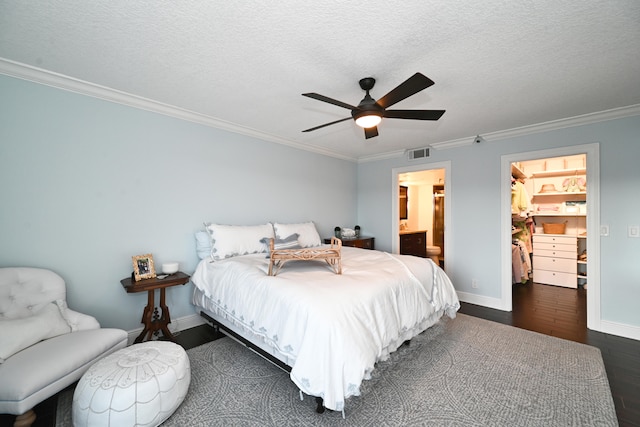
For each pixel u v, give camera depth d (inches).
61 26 64.6
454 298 111.0
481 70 82.7
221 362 90.8
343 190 200.1
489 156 148.3
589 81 89.1
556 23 62.0
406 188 279.6
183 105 111.7
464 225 156.9
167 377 63.9
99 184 98.3
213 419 65.6
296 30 65.4
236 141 137.9
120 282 101.7
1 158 81.2
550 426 63.2
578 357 93.7
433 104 107.8
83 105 95.1
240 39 69.2
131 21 62.8
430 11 58.6
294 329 68.3
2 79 81.3
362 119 83.4
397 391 75.7
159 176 112.7
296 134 149.5
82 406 57.5
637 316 109.2
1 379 55.4
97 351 70.2
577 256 188.2
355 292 75.0
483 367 87.6
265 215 150.8
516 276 187.2
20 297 75.4
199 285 108.7
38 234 86.7
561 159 203.9
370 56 76.0
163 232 113.7
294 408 69.3
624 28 63.4
